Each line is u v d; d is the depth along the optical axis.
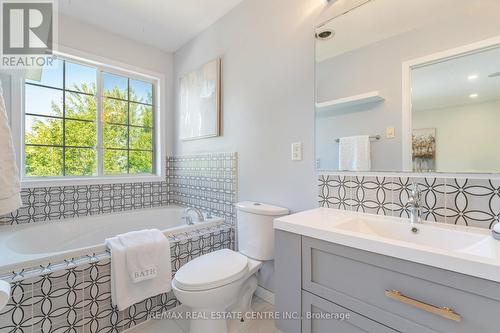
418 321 0.74
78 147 2.28
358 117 1.33
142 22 2.22
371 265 0.84
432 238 1.00
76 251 1.37
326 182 1.45
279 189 1.71
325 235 0.96
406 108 1.17
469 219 1.01
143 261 1.43
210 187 2.28
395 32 1.21
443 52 1.07
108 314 1.40
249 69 1.91
